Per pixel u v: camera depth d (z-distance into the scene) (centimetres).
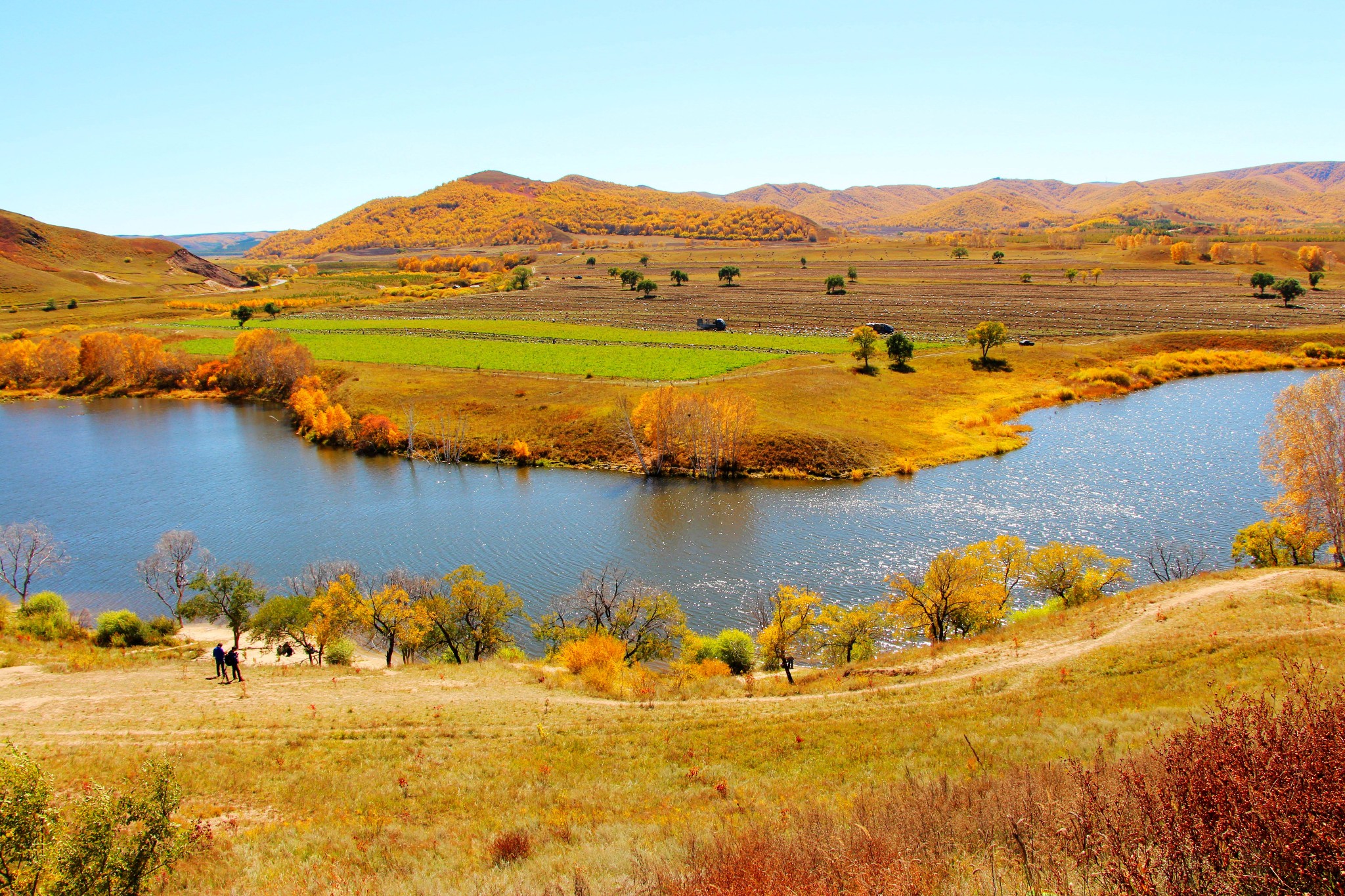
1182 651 2648
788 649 3659
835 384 10150
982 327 11381
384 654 4478
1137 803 1005
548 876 1370
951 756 2019
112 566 5969
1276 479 4594
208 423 10769
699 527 6353
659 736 2412
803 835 1300
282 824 1752
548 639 4394
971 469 7581
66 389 13050
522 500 7281
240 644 4472
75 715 2550
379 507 7175
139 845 1242
